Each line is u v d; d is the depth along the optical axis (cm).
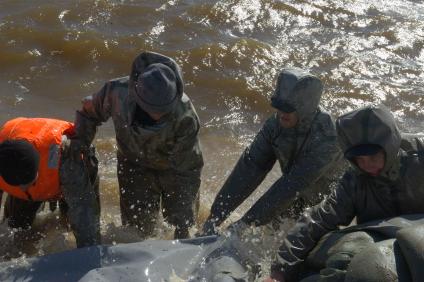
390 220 437
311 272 455
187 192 551
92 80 949
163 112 475
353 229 446
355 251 418
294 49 1035
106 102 509
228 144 814
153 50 1005
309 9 1159
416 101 908
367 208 462
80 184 502
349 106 895
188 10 1129
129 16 1103
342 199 464
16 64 968
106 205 678
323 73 969
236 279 461
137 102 477
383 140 423
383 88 936
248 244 498
